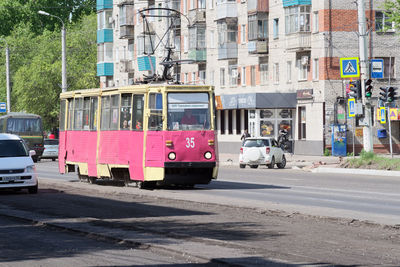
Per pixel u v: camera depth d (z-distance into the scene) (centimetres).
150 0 8862
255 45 6962
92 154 3331
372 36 6288
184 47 8288
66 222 1778
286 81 6694
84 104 3453
